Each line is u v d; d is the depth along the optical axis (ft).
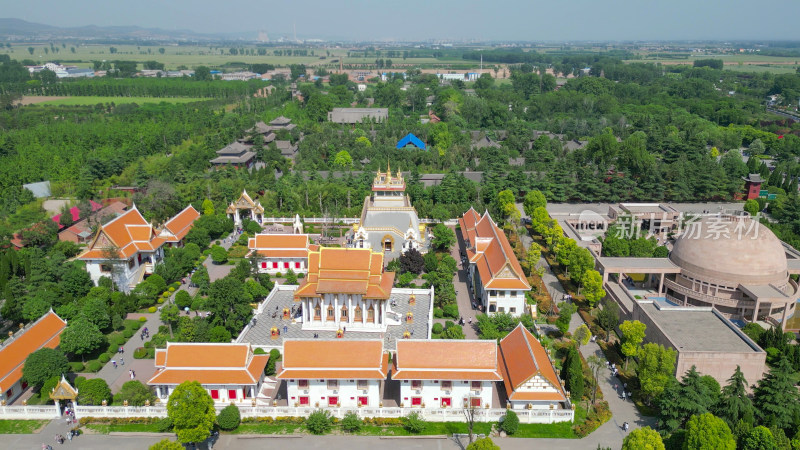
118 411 300.20
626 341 343.05
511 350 327.26
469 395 308.19
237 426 297.53
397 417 301.43
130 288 454.40
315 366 304.50
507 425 288.92
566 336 384.88
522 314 395.55
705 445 251.19
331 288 361.51
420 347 309.83
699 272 425.69
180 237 521.24
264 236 493.77
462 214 604.90
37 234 516.32
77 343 339.98
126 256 447.83
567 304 392.68
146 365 349.41
